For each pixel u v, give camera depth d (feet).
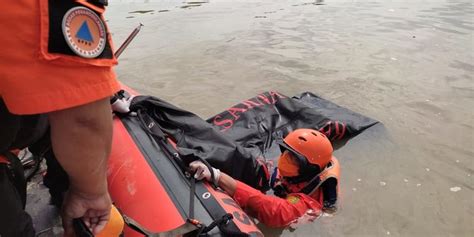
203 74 14.07
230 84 13.24
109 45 2.97
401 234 7.04
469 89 12.61
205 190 6.00
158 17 22.38
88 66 2.78
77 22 2.66
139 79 13.64
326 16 22.33
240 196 6.85
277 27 20.10
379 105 11.61
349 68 14.46
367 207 7.63
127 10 24.29
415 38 17.92
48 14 2.53
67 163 3.16
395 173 8.56
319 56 15.76
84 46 2.72
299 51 16.39
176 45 17.26
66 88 2.72
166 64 15.05
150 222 5.51
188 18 22.09
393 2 25.70
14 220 3.69
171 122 7.84
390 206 7.67
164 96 12.37
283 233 7.10
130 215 5.71
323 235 7.04
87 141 3.07
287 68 14.52
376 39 17.88
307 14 22.85
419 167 8.74
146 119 7.68
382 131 10.00
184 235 5.33
